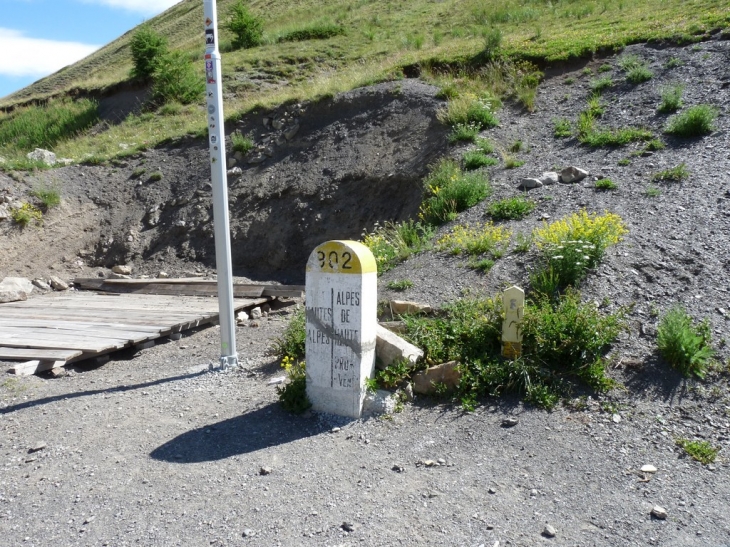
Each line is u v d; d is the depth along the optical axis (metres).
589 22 19.27
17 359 7.59
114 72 32.31
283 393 5.86
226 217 7.07
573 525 4.04
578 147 11.97
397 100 15.98
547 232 7.66
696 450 4.81
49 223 15.93
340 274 5.51
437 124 14.51
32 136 25.20
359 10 33.34
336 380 5.59
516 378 5.74
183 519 4.21
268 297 11.01
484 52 17.33
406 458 4.91
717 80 12.85
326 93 17.19
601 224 7.52
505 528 4.02
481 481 4.55
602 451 4.88
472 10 26.89
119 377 7.30
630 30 16.62
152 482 4.70
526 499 4.33
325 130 16.30
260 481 4.64
